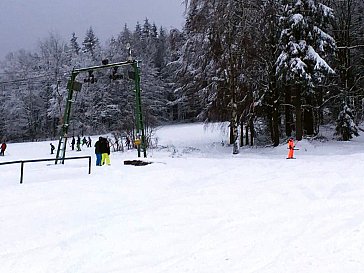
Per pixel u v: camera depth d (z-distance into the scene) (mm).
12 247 6902
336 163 16438
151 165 18141
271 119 31828
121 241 7016
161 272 5504
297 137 28281
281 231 7129
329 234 6746
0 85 75375
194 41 28281
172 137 47750
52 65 74188
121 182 13461
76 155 33312
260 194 10625
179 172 15508
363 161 16625
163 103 75250
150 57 82375
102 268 5801
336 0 33625
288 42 26656
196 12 27078
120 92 70188
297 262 5539
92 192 11734
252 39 26203
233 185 12258
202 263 5758
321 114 35594
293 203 9414
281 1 27469
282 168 15875
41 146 47250
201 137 45562
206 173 15125
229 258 5895
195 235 7176
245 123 31984
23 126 73625
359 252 5746
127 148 36312
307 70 26172
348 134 30703
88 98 69438
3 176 16594
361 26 36938
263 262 5641
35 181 14727
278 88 28594
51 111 68562
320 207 8828
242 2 26031
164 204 9867
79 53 84750
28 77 74625
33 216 9000
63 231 7777
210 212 8836
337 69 32156
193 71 32312
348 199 9422
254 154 26156
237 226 7609
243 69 26781
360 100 35156
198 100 33719
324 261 5504
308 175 13414
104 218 8641
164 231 7504
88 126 67438
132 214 8914
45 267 5922
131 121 39688
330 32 32750
